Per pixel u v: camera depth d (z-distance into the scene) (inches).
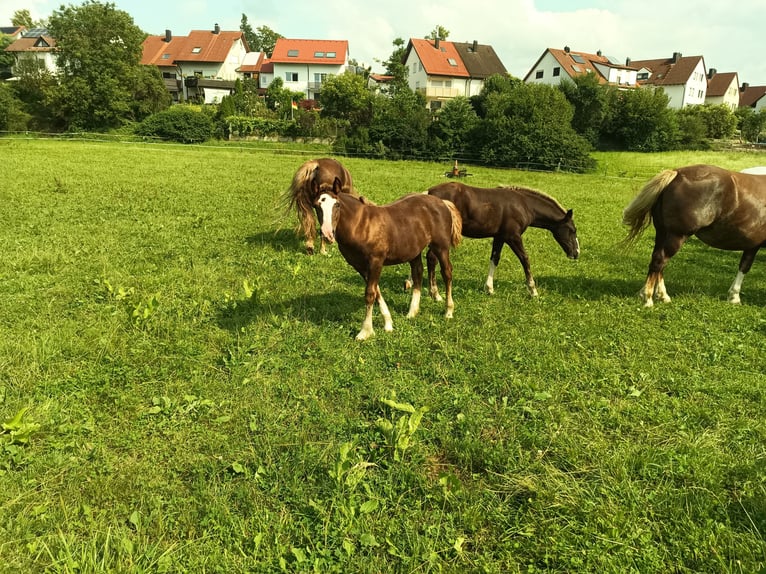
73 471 137.9
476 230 287.0
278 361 200.1
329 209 196.9
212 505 125.8
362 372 193.3
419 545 116.0
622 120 1863.9
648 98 1813.5
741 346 224.5
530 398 180.2
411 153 1578.5
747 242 282.5
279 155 1359.5
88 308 243.4
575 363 206.2
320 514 124.3
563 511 128.1
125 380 183.5
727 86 2699.3
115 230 401.4
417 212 235.5
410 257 235.3
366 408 172.7
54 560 108.5
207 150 1424.7
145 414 163.9
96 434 154.3
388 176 944.9
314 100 2331.4
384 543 118.3
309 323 235.9
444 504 130.3
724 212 272.8
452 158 1576.0
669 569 112.8
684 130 1882.4
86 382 179.8
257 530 120.6
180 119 1673.2
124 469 139.0
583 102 1829.5
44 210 465.7
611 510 126.6
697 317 266.4
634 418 167.9
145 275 296.8
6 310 235.3
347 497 130.4
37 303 244.8
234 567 111.0
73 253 333.7
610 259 408.2
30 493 129.2
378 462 145.6
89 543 114.6
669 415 168.7
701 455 147.6
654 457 146.3
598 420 167.0
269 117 1888.5
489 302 281.9
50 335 207.9
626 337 236.1
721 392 185.0
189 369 193.0
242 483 135.3
